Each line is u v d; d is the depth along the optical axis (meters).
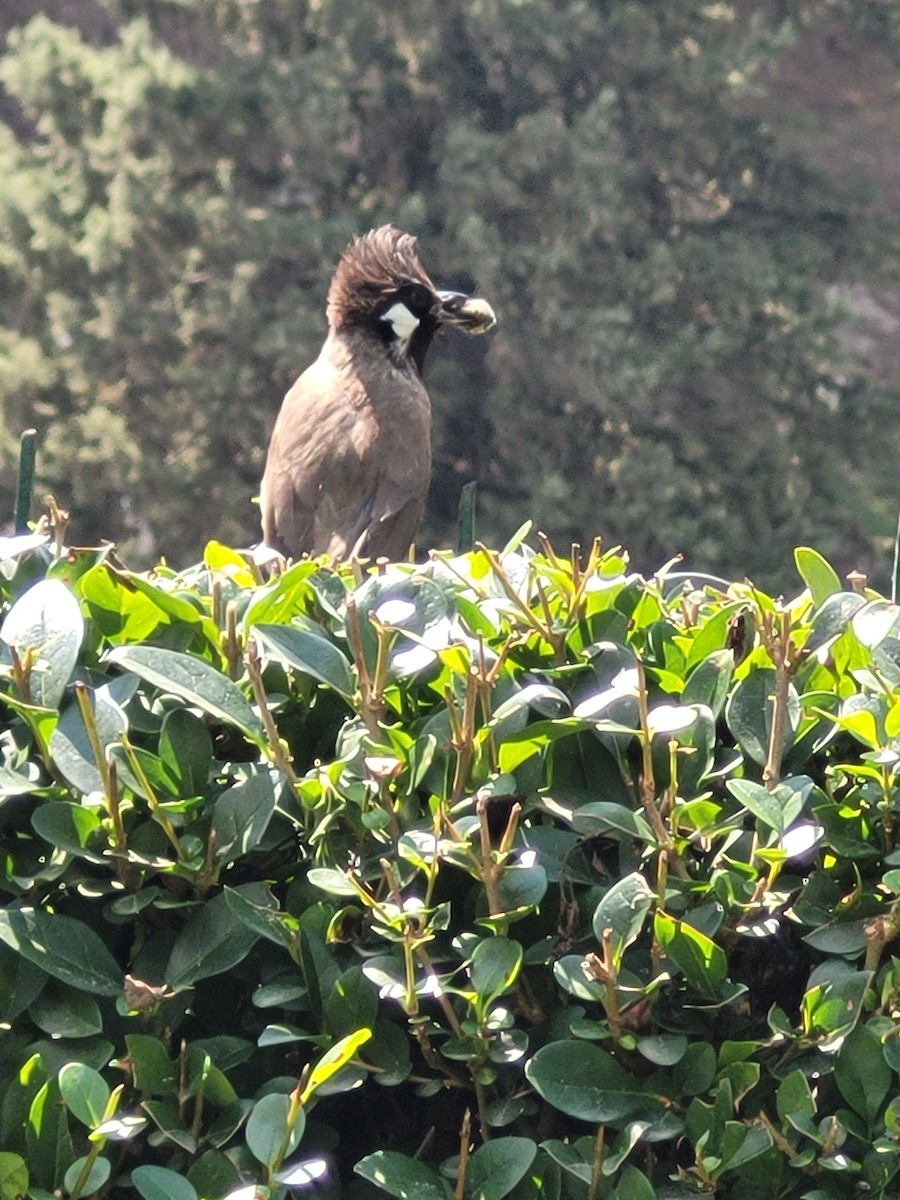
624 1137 2.42
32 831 2.60
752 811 2.49
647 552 24.48
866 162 29.38
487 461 25.56
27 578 2.88
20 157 27.70
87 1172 2.34
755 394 25.36
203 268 25.25
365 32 26.22
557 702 2.64
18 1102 2.45
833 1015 2.43
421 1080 2.52
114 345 24.81
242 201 25.44
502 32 25.59
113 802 2.42
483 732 2.51
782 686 2.52
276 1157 2.32
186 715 2.54
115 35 33.09
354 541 7.00
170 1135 2.42
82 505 24.78
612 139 26.27
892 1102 2.40
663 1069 2.49
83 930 2.50
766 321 25.77
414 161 26.91
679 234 26.77
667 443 24.73
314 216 25.02
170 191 26.17
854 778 2.61
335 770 2.47
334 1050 2.30
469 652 2.56
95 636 2.72
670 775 2.56
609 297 24.78
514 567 3.00
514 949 2.40
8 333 25.42
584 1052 2.43
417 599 2.72
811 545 24.86
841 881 2.56
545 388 24.67
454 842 2.40
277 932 2.47
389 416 7.15
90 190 26.22
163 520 24.83
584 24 25.69
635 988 2.40
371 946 2.53
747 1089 2.42
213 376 24.36
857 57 29.59
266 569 3.38
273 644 2.54
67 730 2.50
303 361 24.02
